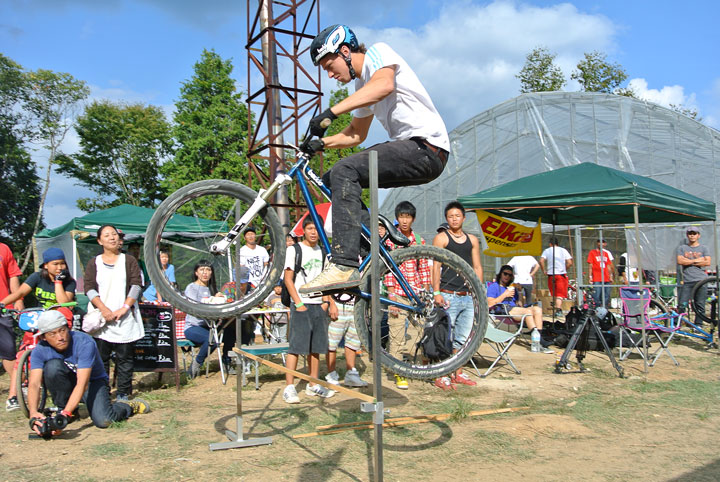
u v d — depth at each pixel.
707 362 7.76
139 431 4.63
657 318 8.05
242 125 30.56
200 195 3.10
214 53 30.69
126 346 5.49
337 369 7.30
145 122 34.62
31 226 32.56
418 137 3.10
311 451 4.09
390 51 3.09
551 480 3.52
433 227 19.34
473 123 18.97
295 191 14.49
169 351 6.20
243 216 3.10
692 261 9.85
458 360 3.36
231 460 3.89
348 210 2.91
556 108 17.91
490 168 18.33
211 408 5.39
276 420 4.94
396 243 3.27
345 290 3.09
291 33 14.74
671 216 9.74
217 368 7.70
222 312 3.10
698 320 9.97
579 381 6.54
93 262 5.55
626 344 7.75
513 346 9.36
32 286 6.02
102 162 34.22
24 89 31.36
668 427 4.69
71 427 4.80
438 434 4.49
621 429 4.64
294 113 14.66
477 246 5.94
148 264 2.99
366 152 2.98
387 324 4.36
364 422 4.80
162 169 29.67
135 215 11.63
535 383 6.45
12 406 5.49
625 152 17.38
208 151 30.00
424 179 3.18
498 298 8.27
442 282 4.54
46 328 4.51
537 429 4.56
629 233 13.44
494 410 5.18
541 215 10.30
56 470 3.70
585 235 14.96
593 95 17.72
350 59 3.18
